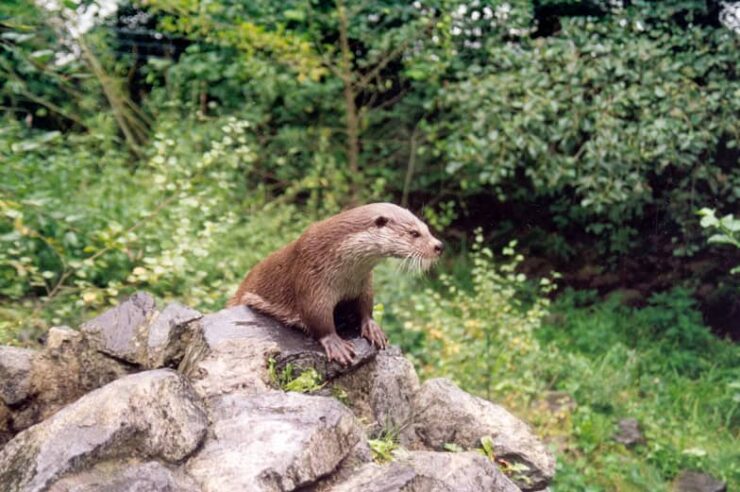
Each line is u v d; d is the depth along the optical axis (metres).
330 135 4.45
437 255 2.18
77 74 3.40
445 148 4.09
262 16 4.15
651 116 3.79
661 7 4.01
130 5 4.32
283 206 3.90
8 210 2.60
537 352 3.34
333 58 4.45
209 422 1.83
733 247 4.30
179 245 2.83
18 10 3.42
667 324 4.02
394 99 4.38
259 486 1.69
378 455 1.92
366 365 2.25
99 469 1.69
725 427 3.42
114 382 1.82
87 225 3.07
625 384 3.48
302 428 1.80
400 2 4.27
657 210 4.33
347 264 2.16
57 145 3.58
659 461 3.15
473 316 3.74
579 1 4.20
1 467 1.71
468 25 4.16
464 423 2.22
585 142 4.00
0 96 3.61
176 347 2.19
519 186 4.52
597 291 4.45
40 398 2.14
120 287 2.76
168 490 1.66
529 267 4.60
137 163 3.85
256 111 4.21
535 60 3.86
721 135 3.97
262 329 2.21
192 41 4.44
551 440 3.14
